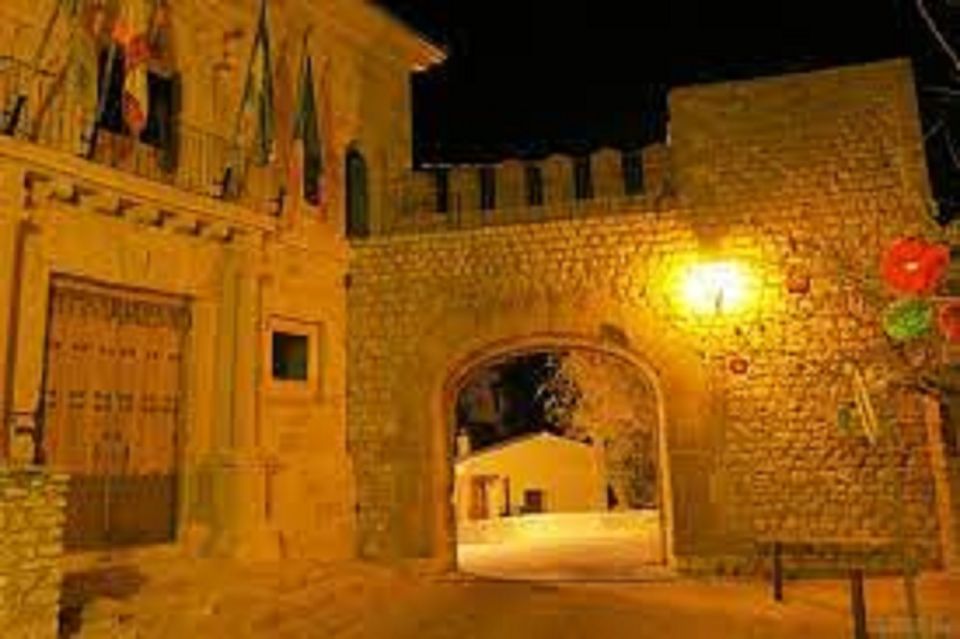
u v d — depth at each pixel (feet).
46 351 34.06
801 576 36.58
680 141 41.32
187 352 39.47
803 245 38.75
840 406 36.91
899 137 38.40
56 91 34.24
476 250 43.86
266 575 34.73
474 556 60.29
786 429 37.65
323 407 43.50
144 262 37.06
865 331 37.24
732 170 40.29
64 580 31.30
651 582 37.11
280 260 42.32
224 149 41.32
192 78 40.42
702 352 39.29
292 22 45.39
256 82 41.68
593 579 39.78
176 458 38.65
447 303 43.96
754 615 28.27
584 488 107.04
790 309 38.42
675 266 40.40
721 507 37.83
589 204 42.34
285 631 27.55
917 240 18.49
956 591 31.04
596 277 41.60
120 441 36.50
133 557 35.65
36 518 24.12
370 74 49.85
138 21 36.35
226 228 39.83
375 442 44.01
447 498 43.34
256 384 40.19
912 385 31.89
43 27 34.12
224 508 38.24
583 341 41.55
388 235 45.73
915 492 35.73
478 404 141.90
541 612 28.94
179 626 27.35
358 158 48.96
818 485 36.88
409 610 30.53
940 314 18.97
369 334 45.14
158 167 38.91
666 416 39.34
